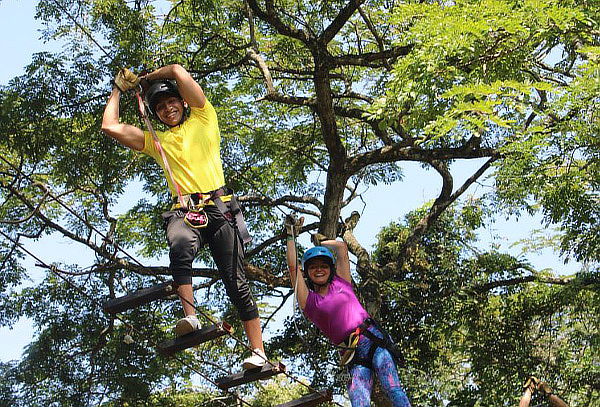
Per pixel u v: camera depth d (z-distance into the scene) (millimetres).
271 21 16234
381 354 7945
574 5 12641
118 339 18703
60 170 17297
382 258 21234
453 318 20703
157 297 7176
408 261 20594
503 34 12422
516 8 12758
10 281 18172
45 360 18406
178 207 7402
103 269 16672
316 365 19312
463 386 20297
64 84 16766
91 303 18766
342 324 7988
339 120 20672
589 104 12859
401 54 16203
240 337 19844
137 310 18938
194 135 7543
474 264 21000
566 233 18453
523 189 16250
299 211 20422
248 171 20328
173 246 7227
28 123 16688
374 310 18281
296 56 19766
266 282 18312
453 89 11508
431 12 13086
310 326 19406
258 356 7570
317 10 18969
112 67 17094
